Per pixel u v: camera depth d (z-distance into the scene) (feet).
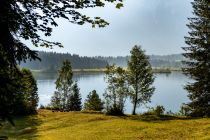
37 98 234.58
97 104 245.45
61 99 247.29
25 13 21.36
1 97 18.86
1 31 18.65
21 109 164.25
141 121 130.93
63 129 123.65
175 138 90.38
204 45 144.25
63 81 246.68
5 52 19.80
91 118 146.30
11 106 19.58
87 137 101.76
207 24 145.38
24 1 20.99
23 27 21.62
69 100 249.55
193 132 96.58
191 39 147.54
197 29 146.82
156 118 140.87
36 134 116.16
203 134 90.94
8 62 20.03
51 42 23.65
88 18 22.86
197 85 144.97
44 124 139.44
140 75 167.12
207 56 143.64
